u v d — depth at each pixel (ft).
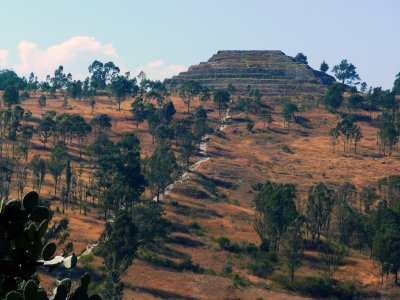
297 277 357.82
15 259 30.01
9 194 411.34
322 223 424.05
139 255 347.97
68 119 610.24
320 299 341.82
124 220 309.83
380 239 361.92
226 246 392.88
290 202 407.85
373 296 349.82
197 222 438.40
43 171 439.22
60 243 300.20
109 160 445.37
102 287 264.11
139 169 434.30
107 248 302.86
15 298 28.37
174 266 347.15
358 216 430.61
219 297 306.96
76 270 295.69
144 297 291.58
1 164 441.68
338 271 375.45
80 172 478.59
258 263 367.45
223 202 506.48
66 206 423.23
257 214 477.77
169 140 641.81
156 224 364.58
